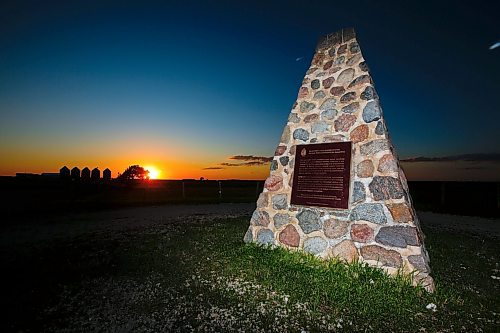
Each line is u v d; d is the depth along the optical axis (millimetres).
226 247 6703
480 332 3543
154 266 5617
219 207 15086
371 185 5406
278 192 6648
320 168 6086
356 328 3590
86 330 3535
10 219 11031
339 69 6664
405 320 3742
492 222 11422
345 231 5457
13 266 5633
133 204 15602
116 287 4734
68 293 4500
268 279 4898
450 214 13633
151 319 3783
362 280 4723
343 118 6141
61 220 10898
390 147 5656
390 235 5008
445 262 5984
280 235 6309
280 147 6949
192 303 4195
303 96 7035
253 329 3566
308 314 3900
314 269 5188
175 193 21703
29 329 3533
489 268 5781
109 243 7410
